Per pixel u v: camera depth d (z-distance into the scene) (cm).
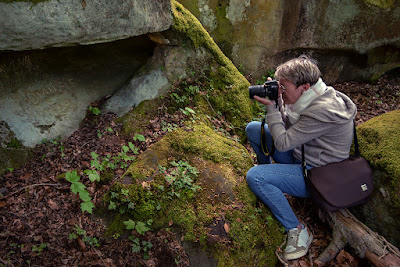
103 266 203
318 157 223
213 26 414
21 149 258
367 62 474
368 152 244
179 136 277
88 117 301
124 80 332
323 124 206
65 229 217
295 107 217
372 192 233
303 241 237
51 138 276
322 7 425
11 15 198
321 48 455
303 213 272
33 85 271
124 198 226
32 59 261
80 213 227
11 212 219
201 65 350
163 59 333
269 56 451
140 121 307
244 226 229
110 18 244
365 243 219
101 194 240
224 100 348
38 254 200
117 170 259
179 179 242
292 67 206
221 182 248
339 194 214
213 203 237
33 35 213
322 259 232
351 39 448
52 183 244
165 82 331
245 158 276
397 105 436
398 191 217
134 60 334
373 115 410
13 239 205
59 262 201
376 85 482
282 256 236
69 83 295
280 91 218
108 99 316
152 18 284
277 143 220
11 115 258
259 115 370
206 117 328
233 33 421
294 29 436
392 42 450
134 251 208
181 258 213
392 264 203
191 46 339
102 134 291
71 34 229
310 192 224
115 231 221
